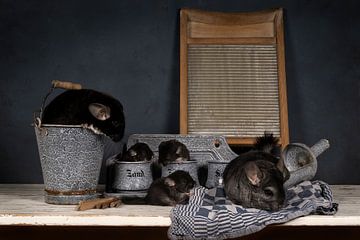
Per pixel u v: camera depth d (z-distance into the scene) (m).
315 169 1.46
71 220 1.25
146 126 2.09
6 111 2.07
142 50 2.11
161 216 1.25
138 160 1.60
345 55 2.12
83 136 1.43
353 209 1.39
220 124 1.95
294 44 2.11
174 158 1.62
